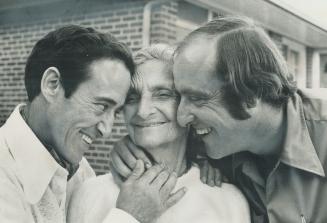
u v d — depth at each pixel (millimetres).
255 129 1804
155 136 1855
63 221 1820
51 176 1767
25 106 1831
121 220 1747
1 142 1761
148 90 1845
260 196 1900
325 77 2092
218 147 1842
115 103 1817
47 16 2080
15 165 1736
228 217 1849
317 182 1877
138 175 1839
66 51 1761
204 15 1908
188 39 1778
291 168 1883
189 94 1791
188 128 1858
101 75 1781
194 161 1894
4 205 1671
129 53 1818
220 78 1740
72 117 1793
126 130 1901
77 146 1831
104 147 1934
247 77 1731
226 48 1726
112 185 1885
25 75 1801
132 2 1906
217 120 1787
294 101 1872
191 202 1847
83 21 1998
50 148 1825
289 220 1883
